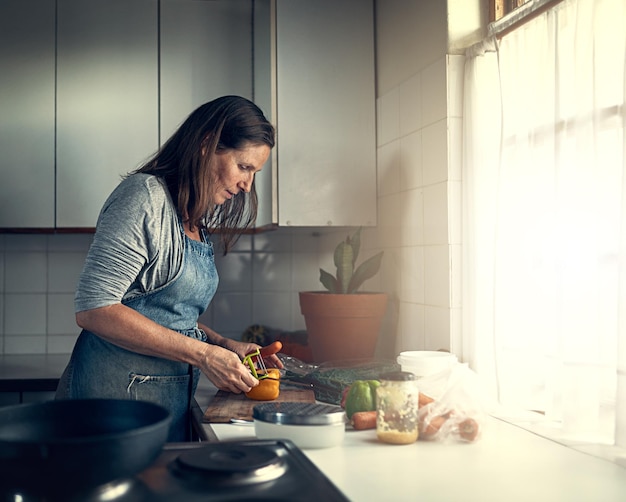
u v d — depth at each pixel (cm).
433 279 191
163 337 144
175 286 157
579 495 96
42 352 273
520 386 162
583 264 137
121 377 154
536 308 156
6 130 241
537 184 155
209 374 147
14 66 242
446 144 182
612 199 132
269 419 120
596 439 134
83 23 245
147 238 149
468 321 177
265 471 91
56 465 75
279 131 223
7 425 91
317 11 227
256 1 248
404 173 209
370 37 231
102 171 245
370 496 95
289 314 286
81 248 276
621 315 123
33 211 242
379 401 126
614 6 131
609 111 132
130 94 247
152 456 83
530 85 159
